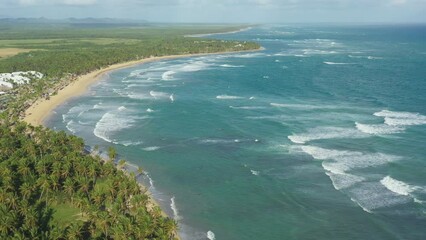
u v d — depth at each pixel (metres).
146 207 69.75
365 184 82.62
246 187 84.62
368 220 71.44
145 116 132.75
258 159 97.19
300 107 137.62
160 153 102.56
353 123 117.81
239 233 69.38
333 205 76.50
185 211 76.06
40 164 79.19
